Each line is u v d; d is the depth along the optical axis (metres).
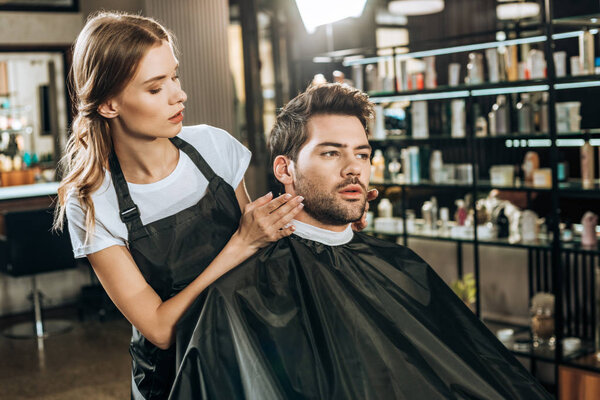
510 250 3.64
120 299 1.14
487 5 4.62
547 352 3.32
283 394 0.99
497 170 3.73
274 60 6.14
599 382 3.05
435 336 1.17
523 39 3.48
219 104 5.91
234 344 1.04
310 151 1.14
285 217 1.11
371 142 4.50
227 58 5.92
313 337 1.10
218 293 1.07
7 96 5.90
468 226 3.85
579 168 3.47
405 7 4.50
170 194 1.20
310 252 1.16
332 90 1.14
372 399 1.06
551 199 3.28
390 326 1.15
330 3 2.70
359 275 1.18
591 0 3.89
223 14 5.87
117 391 3.72
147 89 1.05
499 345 1.20
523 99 3.61
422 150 4.18
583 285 3.31
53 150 5.87
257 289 1.10
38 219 4.81
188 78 5.72
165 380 1.22
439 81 4.09
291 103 1.17
